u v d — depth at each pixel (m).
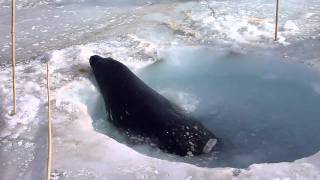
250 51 6.61
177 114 5.49
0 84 5.89
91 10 8.16
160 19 7.62
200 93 6.42
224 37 6.95
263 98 6.30
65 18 7.88
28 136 4.93
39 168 4.46
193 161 5.07
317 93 5.97
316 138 5.61
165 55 6.64
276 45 6.70
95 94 5.90
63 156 4.59
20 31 7.46
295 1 8.02
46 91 5.73
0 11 8.28
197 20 7.47
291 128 5.82
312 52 6.46
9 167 4.50
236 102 6.29
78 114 5.30
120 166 4.42
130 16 7.83
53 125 5.08
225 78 6.59
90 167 4.43
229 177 4.18
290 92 6.25
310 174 4.18
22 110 5.34
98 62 5.95
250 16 7.50
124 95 5.56
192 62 6.68
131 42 6.93
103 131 5.49
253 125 5.91
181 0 8.36
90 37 7.16
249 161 5.27
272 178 4.14
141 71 6.43
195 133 5.28
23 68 6.30
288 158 5.35
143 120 5.38
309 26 7.13
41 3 8.56
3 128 5.06
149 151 5.14
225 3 8.06
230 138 5.68
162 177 4.25
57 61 6.43
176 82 6.58
